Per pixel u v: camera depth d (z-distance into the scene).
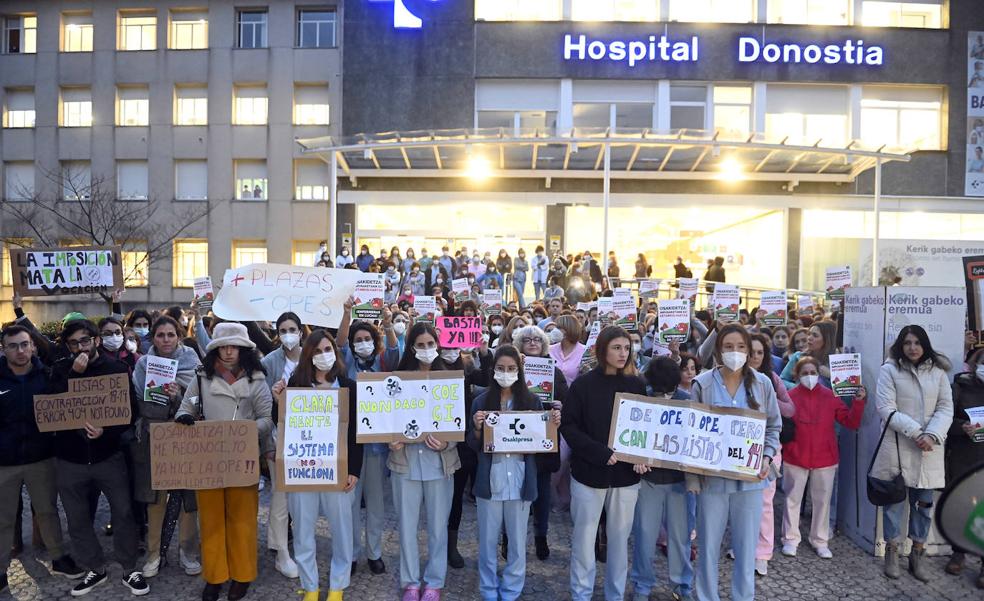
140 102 24.72
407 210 22.17
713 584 4.42
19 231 23.94
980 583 5.01
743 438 4.32
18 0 24.70
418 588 4.71
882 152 17.45
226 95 24.19
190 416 4.57
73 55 24.58
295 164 24.27
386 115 22.09
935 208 21.92
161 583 4.97
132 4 24.47
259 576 5.11
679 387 5.62
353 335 5.64
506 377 4.52
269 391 4.91
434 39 22.08
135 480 5.07
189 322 8.43
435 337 4.80
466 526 6.24
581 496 4.45
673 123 22.17
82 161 24.77
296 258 24.36
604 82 22.16
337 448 4.51
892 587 5.06
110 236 23.44
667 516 4.82
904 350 5.27
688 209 22.02
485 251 22.03
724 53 21.84
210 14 24.25
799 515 6.05
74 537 4.78
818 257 21.56
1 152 24.77
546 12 22.25
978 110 21.91
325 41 24.36
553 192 21.94
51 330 14.72
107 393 4.73
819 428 5.55
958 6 21.91
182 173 24.53
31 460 4.80
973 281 6.22
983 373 5.21
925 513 5.19
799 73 21.81
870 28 21.81
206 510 4.61
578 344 6.55
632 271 22.00
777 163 20.52
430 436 4.51
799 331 7.35
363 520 6.45
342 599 4.68
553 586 4.99
